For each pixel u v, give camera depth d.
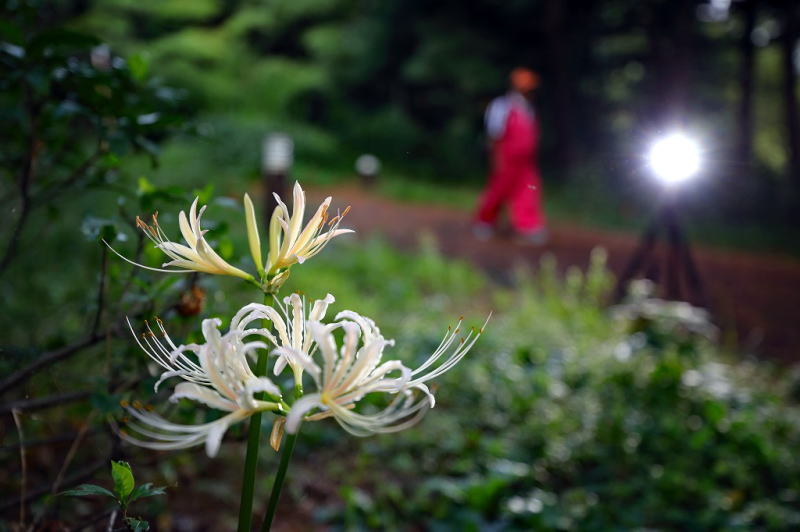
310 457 3.57
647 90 20.69
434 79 20.55
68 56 2.20
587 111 21.41
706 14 18.94
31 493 2.07
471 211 13.62
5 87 2.11
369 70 21.12
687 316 4.84
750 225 13.36
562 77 19.48
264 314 1.21
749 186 14.09
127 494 1.33
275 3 19.34
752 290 8.35
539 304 6.43
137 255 2.00
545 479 3.62
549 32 19.14
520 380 4.49
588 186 15.44
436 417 4.05
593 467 3.81
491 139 10.09
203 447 2.19
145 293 2.01
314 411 2.20
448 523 3.10
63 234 4.31
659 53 19.16
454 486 3.27
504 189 10.11
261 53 20.53
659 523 3.29
